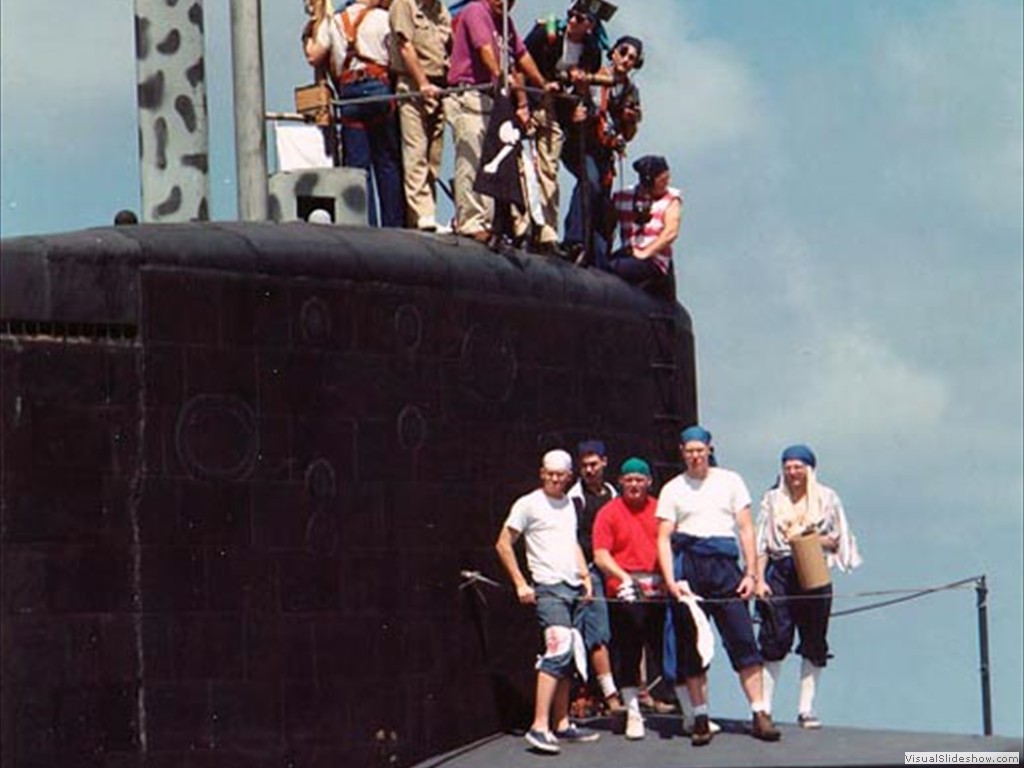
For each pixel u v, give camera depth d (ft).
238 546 46.96
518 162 53.78
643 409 56.29
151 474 45.73
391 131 56.80
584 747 51.39
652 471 56.34
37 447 44.29
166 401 45.98
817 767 48.19
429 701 50.37
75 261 44.93
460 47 55.77
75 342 44.91
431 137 56.75
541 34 58.70
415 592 50.14
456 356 51.31
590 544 53.57
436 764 50.16
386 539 49.57
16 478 44.01
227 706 46.65
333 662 48.47
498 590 52.01
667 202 57.98
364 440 49.24
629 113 59.47
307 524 48.11
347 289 49.06
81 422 44.88
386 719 49.44
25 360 44.21
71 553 44.65
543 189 57.52
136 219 48.75
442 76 56.95
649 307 56.95
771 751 50.11
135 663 45.39
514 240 54.90
